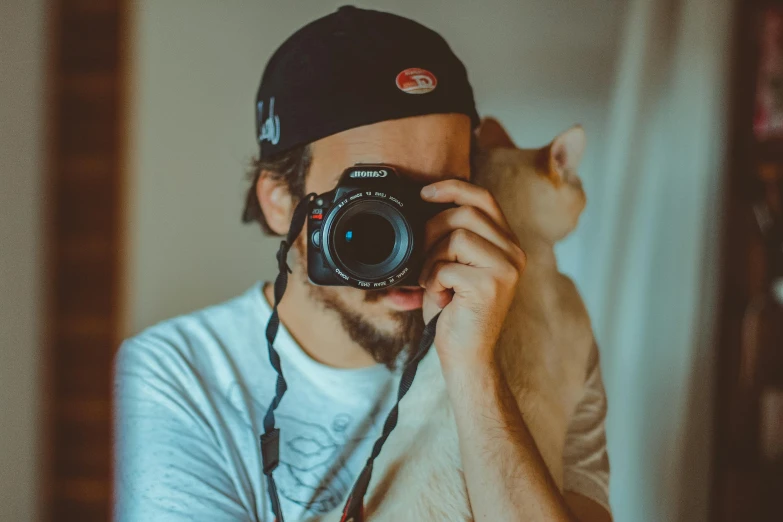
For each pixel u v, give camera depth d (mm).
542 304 844
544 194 872
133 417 736
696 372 1181
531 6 1159
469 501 686
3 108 1361
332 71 744
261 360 798
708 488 1193
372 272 698
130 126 1270
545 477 667
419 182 743
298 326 801
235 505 705
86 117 1363
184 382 759
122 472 723
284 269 712
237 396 771
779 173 1171
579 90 1167
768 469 1187
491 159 880
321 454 762
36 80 1364
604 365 1176
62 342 1430
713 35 1167
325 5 1166
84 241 1384
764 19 1169
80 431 1420
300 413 773
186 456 708
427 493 697
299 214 713
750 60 1175
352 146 742
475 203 704
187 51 1215
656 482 1183
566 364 838
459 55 1166
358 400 784
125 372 771
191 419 734
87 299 1383
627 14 1160
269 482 707
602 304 1178
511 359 800
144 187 1243
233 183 1214
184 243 1238
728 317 1193
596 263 1177
